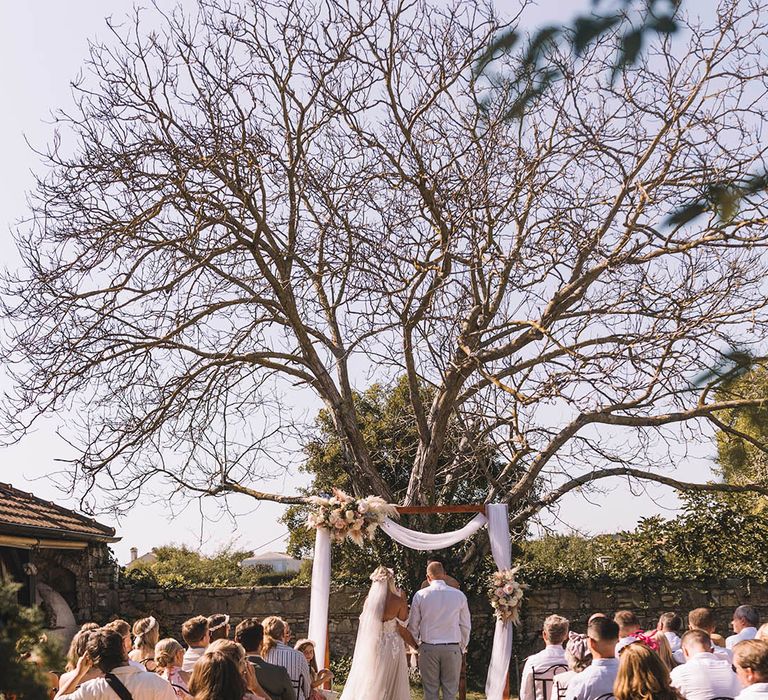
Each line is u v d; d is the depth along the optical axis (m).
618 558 17.58
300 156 15.21
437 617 10.07
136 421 15.25
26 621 3.26
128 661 5.57
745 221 12.45
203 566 26.89
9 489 17.48
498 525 12.40
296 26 14.59
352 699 9.70
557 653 7.48
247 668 5.47
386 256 14.05
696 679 5.68
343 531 11.86
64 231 14.66
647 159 13.62
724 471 8.91
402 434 20.03
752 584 17.09
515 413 13.92
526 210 15.20
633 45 3.98
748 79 13.03
